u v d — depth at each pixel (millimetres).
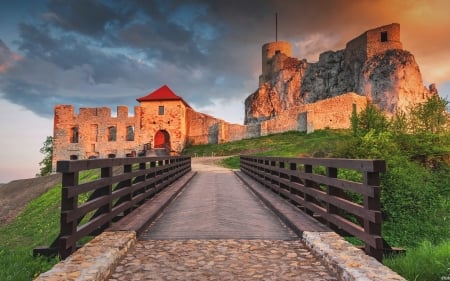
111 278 3594
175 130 48156
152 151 45406
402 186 13039
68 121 48844
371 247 3873
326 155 25266
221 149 44250
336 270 3604
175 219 6875
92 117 48656
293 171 7676
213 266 4008
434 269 3895
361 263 3535
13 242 12359
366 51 60844
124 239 4527
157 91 50469
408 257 4430
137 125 48094
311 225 5535
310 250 4613
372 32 60375
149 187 9227
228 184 14203
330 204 5363
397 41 59156
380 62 57781
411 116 20219
